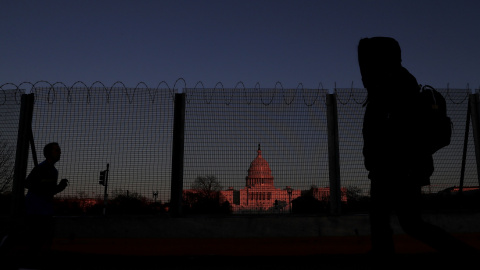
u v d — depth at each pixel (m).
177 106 6.12
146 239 5.42
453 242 2.04
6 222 5.55
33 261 3.56
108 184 5.89
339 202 5.76
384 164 2.26
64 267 3.49
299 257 4.04
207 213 5.75
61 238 5.46
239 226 5.58
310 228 5.58
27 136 6.09
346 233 5.58
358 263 3.78
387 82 2.36
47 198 4.06
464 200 5.95
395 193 2.21
